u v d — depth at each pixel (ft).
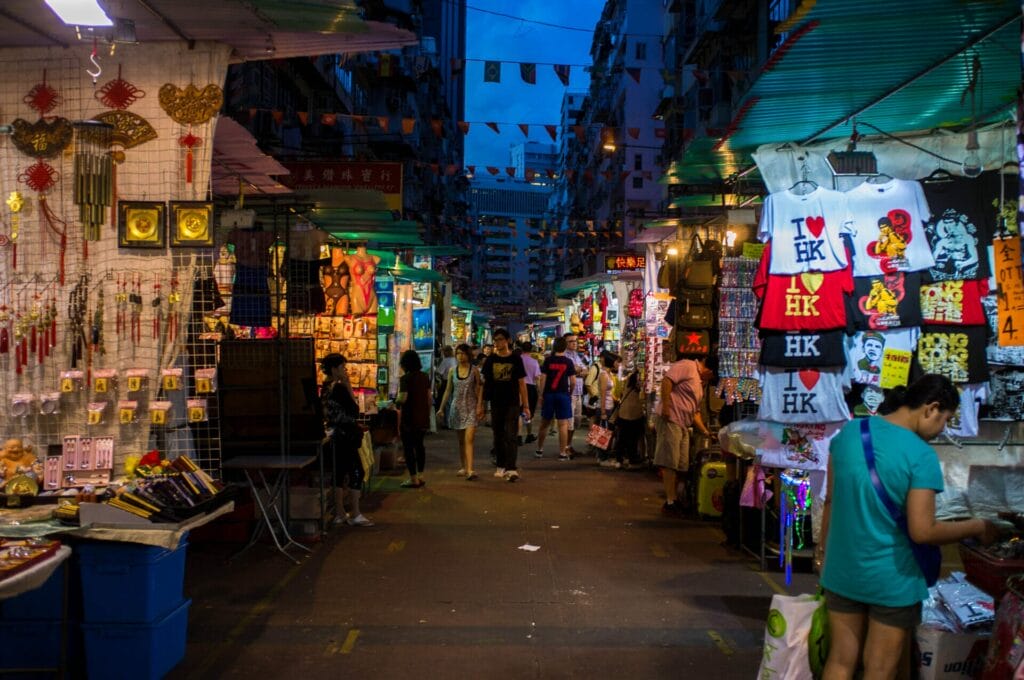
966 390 17.21
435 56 160.66
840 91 18.08
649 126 147.64
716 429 31.04
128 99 16.85
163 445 16.74
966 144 17.80
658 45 147.54
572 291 84.38
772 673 11.60
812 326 17.58
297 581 19.99
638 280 56.08
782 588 19.66
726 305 23.90
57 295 16.61
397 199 45.57
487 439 53.57
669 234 35.99
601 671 14.47
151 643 13.66
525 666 14.66
